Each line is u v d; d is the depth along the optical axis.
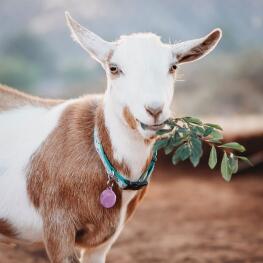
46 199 3.67
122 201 3.72
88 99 3.87
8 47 37.75
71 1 42.16
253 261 5.91
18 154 3.76
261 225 7.14
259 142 9.78
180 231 6.87
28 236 3.86
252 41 27.80
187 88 22.36
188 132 3.35
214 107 20.66
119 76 3.48
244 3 28.91
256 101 20.84
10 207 3.75
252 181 9.37
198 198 8.35
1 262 5.30
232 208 7.90
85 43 3.64
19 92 4.05
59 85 30.94
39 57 37.12
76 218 3.65
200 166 9.72
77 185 3.62
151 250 6.19
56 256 3.67
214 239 6.59
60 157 3.66
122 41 3.57
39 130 3.79
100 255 3.93
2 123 3.86
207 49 3.68
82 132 3.70
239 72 22.84
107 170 3.61
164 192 8.61
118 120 3.56
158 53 3.45
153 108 3.22
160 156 9.75
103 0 40.81
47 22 41.66
